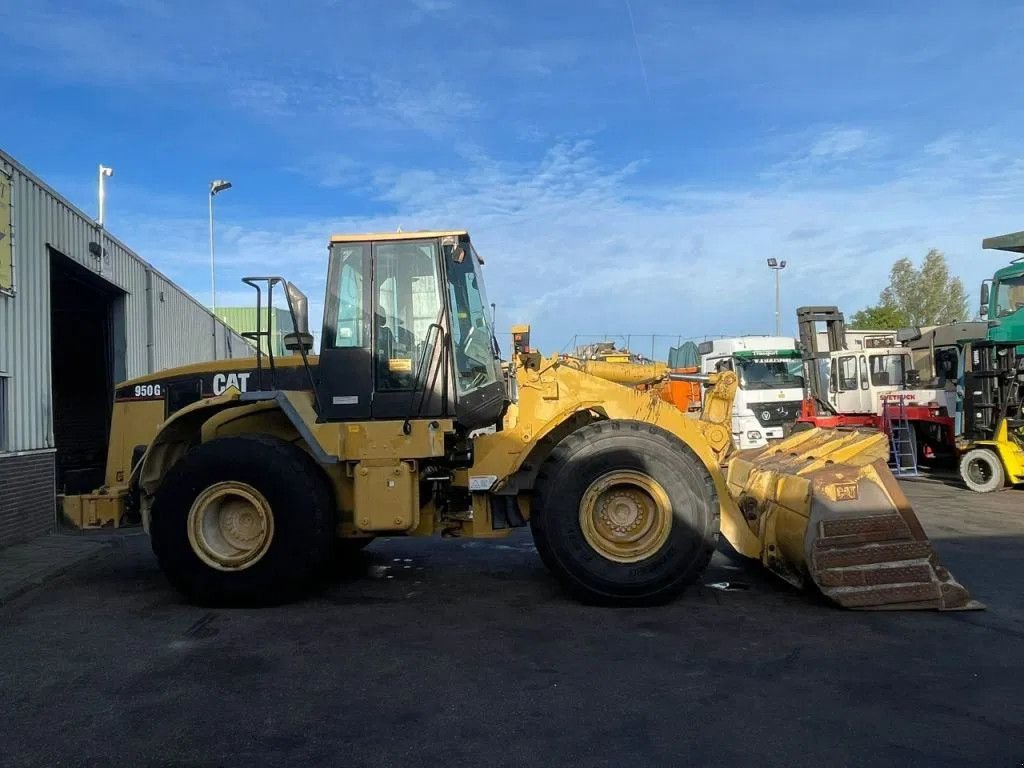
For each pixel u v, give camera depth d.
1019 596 6.45
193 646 5.37
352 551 8.03
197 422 7.26
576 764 3.57
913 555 6.07
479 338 6.89
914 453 16.58
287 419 7.00
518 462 6.57
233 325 33.53
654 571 6.10
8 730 4.01
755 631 5.53
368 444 6.39
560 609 6.19
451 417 6.51
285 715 4.16
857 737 3.81
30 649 5.34
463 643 5.34
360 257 6.66
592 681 4.59
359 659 5.04
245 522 6.43
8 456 9.13
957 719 4.02
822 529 6.08
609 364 7.26
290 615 6.13
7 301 9.26
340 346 6.57
